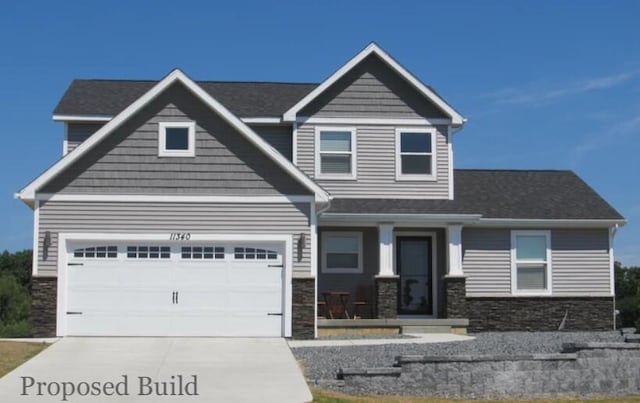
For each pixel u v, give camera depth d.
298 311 23.27
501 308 28.06
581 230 28.69
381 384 17.53
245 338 23.00
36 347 20.75
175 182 23.34
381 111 27.88
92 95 29.08
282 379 16.94
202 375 17.33
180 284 23.22
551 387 18.48
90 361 18.89
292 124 27.77
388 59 27.69
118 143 23.38
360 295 27.39
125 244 23.20
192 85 23.47
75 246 23.11
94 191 23.16
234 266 23.36
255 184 23.47
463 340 22.95
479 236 28.36
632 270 53.56
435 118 27.97
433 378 17.83
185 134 23.53
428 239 28.00
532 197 29.52
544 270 28.45
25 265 57.00
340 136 27.77
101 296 23.03
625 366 19.11
